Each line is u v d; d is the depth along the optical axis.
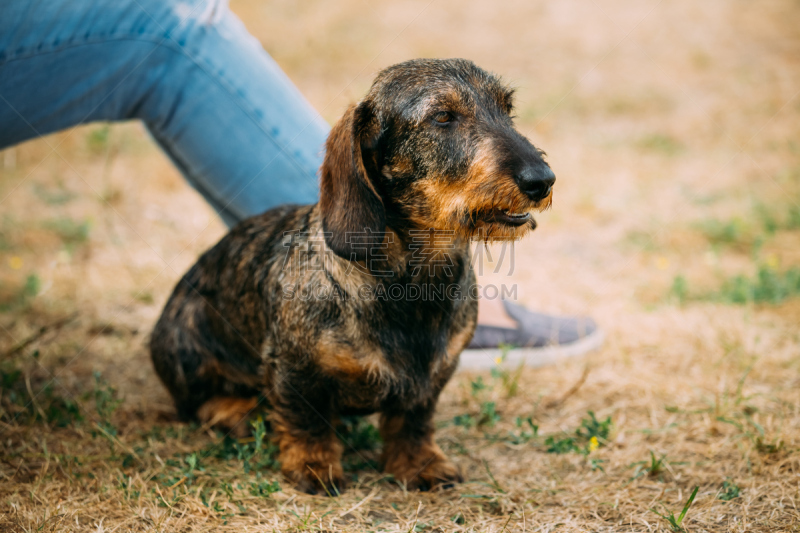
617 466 2.88
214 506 2.57
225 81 3.36
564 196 6.59
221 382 3.38
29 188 6.62
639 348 4.03
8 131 3.31
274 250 2.96
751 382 3.55
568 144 7.96
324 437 2.84
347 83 9.30
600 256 5.45
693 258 5.32
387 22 12.11
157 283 4.94
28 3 3.01
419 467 2.83
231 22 3.50
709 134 8.10
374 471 2.96
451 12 12.80
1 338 4.03
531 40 11.52
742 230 5.61
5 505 2.53
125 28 3.17
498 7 13.05
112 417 3.31
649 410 3.37
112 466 2.86
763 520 2.40
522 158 2.56
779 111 8.62
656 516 2.47
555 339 3.97
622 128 8.44
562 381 3.73
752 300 4.46
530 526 2.46
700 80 9.80
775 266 4.95
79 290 4.74
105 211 6.18
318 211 2.83
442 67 2.77
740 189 6.58
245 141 3.45
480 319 3.88
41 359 3.81
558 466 2.91
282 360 2.76
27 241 5.46
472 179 2.60
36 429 3.13
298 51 10.49
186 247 5.57
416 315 2.66
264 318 2.91
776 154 7.42
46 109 3.26
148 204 6.43
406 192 2.73
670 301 4.59
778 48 10.89
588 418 3.34
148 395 3.62
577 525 2.46
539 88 9.55
